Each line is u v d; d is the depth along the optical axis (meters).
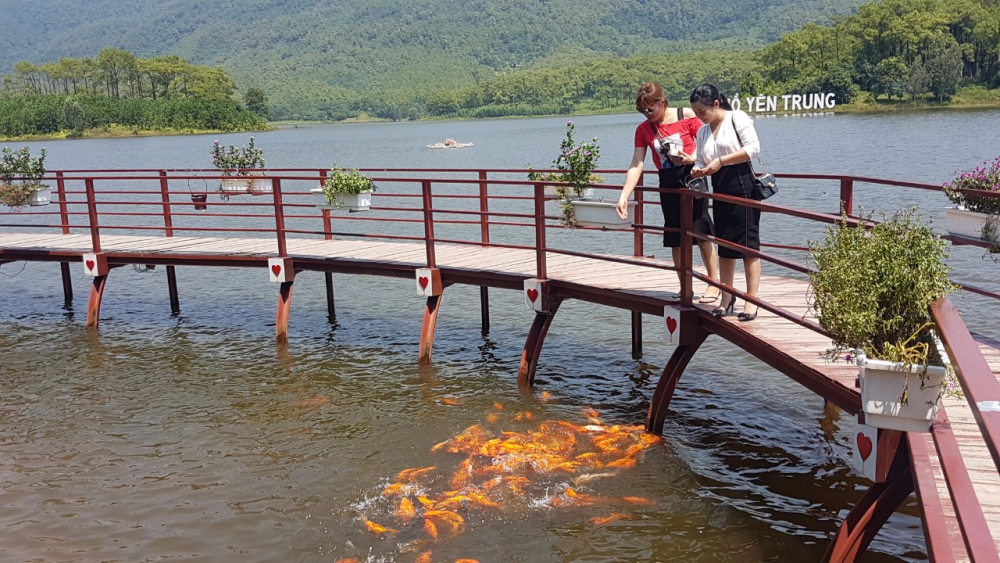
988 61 121.44
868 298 4.36
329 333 12.88
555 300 9.88
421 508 7.09
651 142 7.73
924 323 4.27
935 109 108.56
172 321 14.00
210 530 6.93
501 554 6.37
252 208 29.30
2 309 15.41
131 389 10.47
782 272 16.75
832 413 8.92
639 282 9.45
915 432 4.57
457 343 12.07
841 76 126.88
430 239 10.91
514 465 7.72
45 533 6.97
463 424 8.91
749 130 6.75
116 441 8.84
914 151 44.78
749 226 7.01
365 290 15.92
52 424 9.37
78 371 11.29
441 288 11.01
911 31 125.44
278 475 7.88
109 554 6.63
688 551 6.31
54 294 16.64
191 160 60.97
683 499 7.09
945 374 4.10
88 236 15.70
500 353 11.52
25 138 133.00
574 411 9.24
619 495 7.18
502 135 101.19
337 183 11.73
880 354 4.32
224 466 8.12
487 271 10.55
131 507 7.37
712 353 11.09
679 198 7.88
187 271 18.45
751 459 7.85
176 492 7.62
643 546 6.39
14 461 8.39
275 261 12.30
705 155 6.98
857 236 4.71
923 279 4.26
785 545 6.34
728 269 7.41
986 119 72.38
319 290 16.09
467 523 6.82
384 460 8.09
